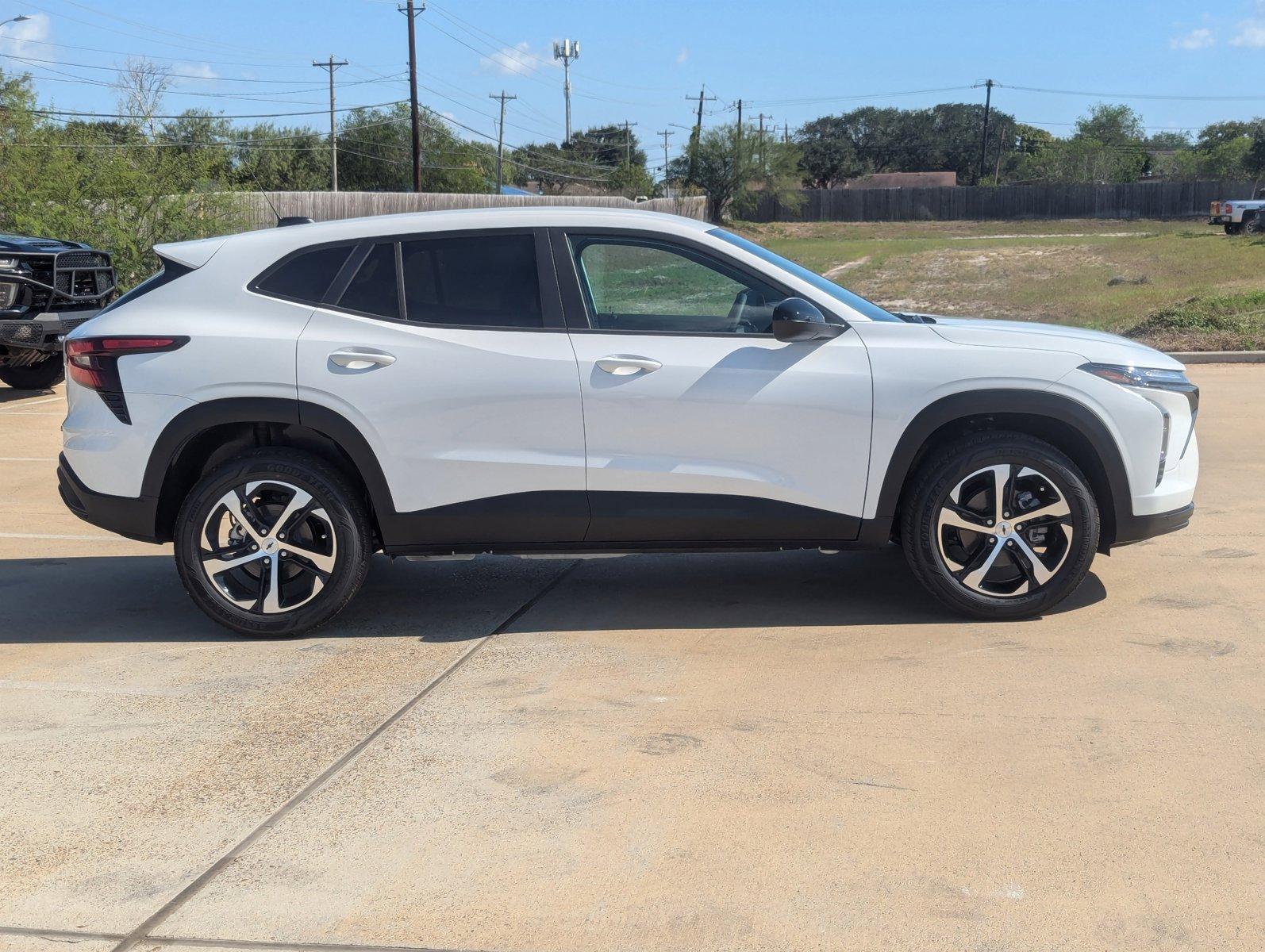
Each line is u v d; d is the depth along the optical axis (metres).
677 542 4.89
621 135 124.50
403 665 4.65
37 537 6.92
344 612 5.41
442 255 4.90
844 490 4.81
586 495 4.80
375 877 3.02
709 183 73.44
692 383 4.73
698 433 4.76
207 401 4.81
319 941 2.74
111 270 12.89
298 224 5.14
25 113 18.88
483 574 6.01
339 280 4.89
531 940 2.71
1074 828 3.15
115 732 4.02
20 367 12.95
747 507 4.81
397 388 4.78
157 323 4.87
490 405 4.77
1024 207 72.44
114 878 3.05
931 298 26.00
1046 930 2.69
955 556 4.94
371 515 5.05
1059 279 29.19
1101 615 4.96
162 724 4.08
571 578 5.89
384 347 4.80
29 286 11.45
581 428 4.77
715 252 4.85
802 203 74.94
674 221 4.96
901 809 3.29
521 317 4.84
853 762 3.60
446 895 2.92
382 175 78.00
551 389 4.75
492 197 41.94
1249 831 3.12
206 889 2.98
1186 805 3.26
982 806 3.29
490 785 3.53
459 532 4.88
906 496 4.91
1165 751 3.61
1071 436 4.89
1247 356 13.53
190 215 19.06
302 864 3.10
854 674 4.36
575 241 4.88
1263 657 4.40
